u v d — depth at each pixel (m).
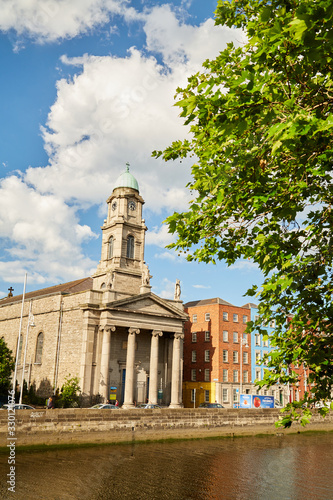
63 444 31.91
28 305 63.56
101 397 49.16
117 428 35.41
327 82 6.89
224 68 8.78
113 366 53.69
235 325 70.19
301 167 6.89
